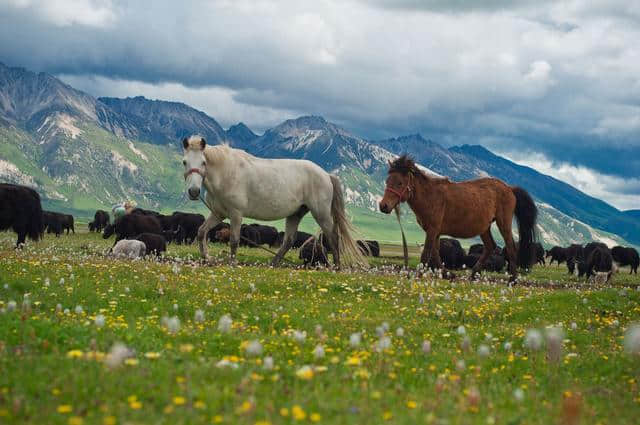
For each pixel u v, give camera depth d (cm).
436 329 1230
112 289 1441
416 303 1588
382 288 1753
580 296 1708
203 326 1106
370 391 658
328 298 1605
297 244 5594
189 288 1570
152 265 2048
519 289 2116
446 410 604
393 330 1188
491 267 4459
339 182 2495
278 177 2303
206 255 2336
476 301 1644
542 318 1474
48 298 1308
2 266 1686
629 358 997
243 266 2294
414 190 2219
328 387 666
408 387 714
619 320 1502
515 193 2492
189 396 582
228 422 524
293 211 2398
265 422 514
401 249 10769
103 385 609
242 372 695
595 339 1220
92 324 963
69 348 789
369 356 866
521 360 947
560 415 620
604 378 891
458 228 2289
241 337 951
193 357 777
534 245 2508
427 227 2266
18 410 525
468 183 2373
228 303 1393
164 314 1238
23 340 803
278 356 830
